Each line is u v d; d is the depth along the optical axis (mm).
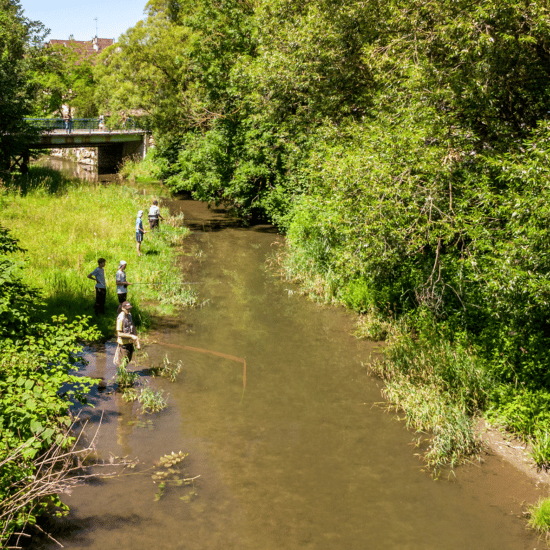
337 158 12305
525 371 8438
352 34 14250
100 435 7266
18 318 7359
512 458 7273
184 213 26734
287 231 20891
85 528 5449
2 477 4863
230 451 7117
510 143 9500
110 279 14203
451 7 9703
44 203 22656
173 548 5254
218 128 25297
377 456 7199
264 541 5441
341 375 9773
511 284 7281
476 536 5664
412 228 9312
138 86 32938
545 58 9750
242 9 24594
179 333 11508
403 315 12109
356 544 5469
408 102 11211
